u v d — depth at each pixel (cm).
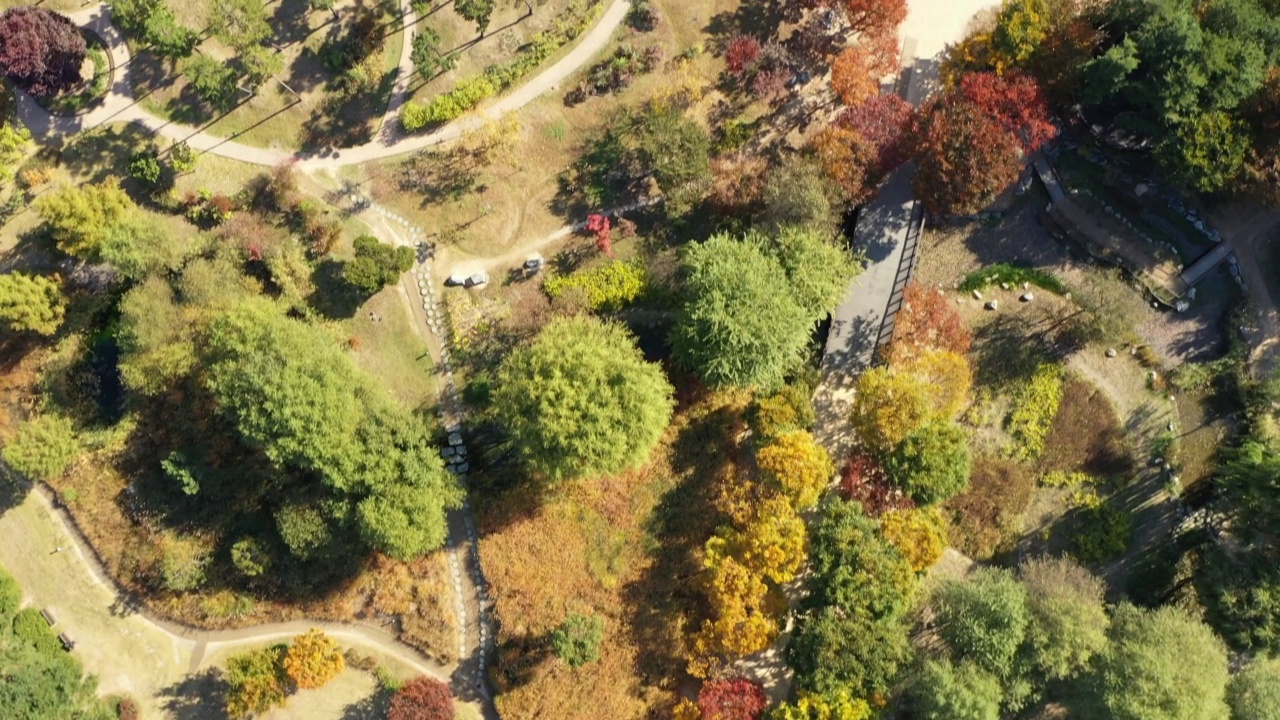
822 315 6266
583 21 6575
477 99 6544
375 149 6631
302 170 6612
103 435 6575
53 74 6203
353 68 6494
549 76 6625
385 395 6291
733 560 6147
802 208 6072
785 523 6091
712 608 6575
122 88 6569
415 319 6650
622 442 5816
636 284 6538
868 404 6200
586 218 6656
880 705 6006
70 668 6562
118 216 6275
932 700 5850
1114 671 5944
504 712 6619
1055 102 6378
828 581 6128
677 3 6650
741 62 6400
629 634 6619
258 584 6650
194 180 6581
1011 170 6006
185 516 6619
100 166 6569
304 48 6544
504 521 6650
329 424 5906
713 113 6656
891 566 6069
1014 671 6053
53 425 6450
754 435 6494
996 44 6162
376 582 6650
